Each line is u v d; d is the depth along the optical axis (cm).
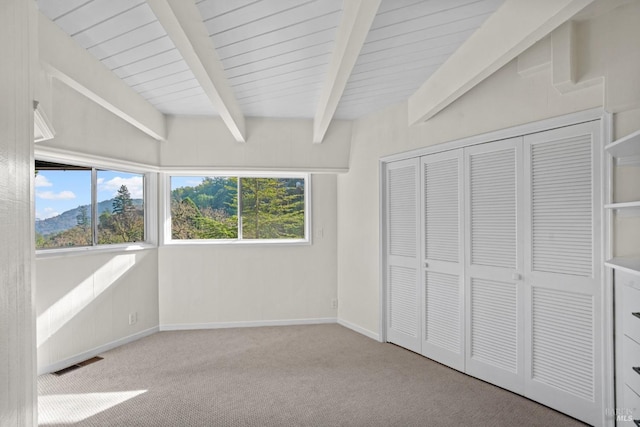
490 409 278
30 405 87
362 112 444
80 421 261
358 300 466
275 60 285
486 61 232
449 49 273
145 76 324
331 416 268
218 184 494
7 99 70
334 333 458
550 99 271
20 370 77
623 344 223
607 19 227
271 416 268
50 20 229
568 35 238
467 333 338
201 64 243
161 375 336
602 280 244
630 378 212
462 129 336
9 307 68
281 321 494
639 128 224
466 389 309
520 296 298
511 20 206
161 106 416
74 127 349
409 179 399
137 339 434
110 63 296
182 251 472
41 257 337
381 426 256
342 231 496
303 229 511
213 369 349
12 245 72
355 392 304
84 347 375
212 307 480
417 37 252
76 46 258
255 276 489
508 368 307
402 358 376
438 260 367
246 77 322
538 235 287
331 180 505
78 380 325
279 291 494
